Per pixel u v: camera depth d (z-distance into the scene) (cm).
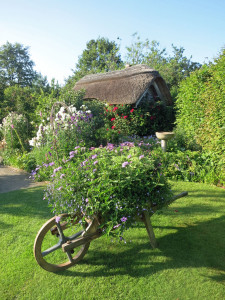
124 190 260
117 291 234
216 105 564
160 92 1186
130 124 1041
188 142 744
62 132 627
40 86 1565
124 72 1208
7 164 839
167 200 312
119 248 304
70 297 227
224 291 231
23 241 324
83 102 1110
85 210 249
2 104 1550
